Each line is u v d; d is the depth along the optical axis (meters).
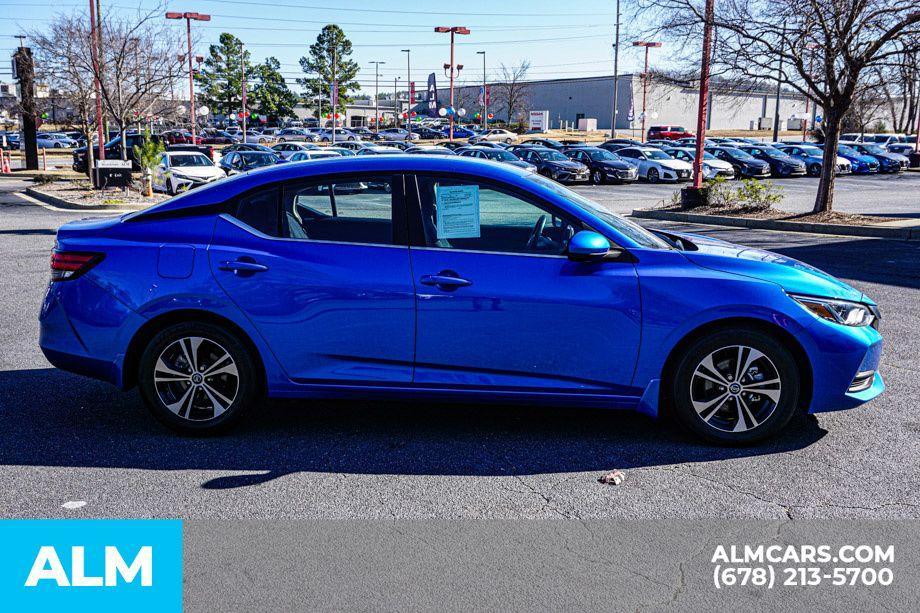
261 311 4.53
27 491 3.95
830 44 15.82
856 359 4.46
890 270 10.94
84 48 28.12
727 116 104.00
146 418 5.05
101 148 25.73
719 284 4.39
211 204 4.71
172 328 4.60
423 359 4.52
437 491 3.97
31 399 5.41
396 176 4.59
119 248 4.65
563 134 82.56
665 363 4.52
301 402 5.38
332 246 4.57
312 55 105.81
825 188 17.52
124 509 3.76
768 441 4.65
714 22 16.86
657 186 31.98
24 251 12.47
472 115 105.75
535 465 4.30
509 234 4.55
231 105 102.81
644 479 4.12
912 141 53.62
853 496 3.92
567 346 4.46
